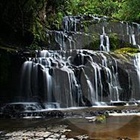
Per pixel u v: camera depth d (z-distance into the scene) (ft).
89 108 37.17
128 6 79.10
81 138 22.09
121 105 40.27
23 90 40.14
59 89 40.34
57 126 26.66
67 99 40.11
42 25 55.31
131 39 64.95
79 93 41.14
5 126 27.12
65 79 40.75
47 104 38.70
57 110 35.47
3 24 47.26
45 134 23.52
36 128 25.94
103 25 65.98
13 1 45.14
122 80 44.73
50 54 45.19
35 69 40.88
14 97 39.60
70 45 57.52
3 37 47.16
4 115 32.78
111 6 90.89
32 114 33.04
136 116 31.19
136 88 45.44
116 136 22.63
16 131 24.81
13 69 40.34
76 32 59.93
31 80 40.57
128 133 23.56
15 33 48.39
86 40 59.47
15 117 32.30
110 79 43.93
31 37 49.44
